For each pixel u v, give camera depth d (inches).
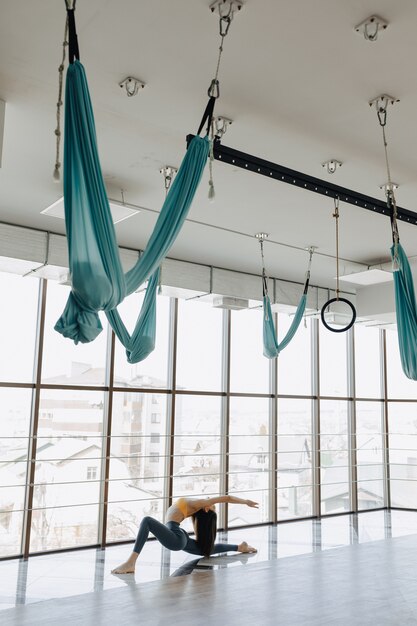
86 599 145.2
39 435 281.9
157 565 247.3
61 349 292.4
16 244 255.0
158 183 210.8
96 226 110.5
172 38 130.2
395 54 134.7
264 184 208.8
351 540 301.6
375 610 136.4
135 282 132.5
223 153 144.3
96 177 111.3
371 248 285.3
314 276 343.0
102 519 291.9
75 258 108.3
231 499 261.4
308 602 143.0
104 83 147.9
